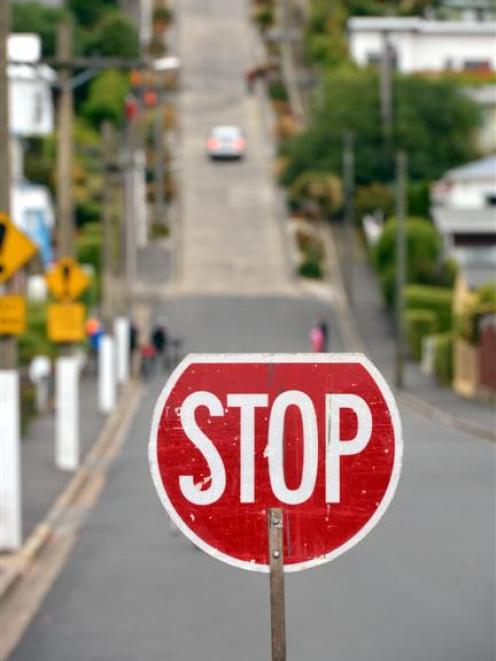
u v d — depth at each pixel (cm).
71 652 1620
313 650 1556
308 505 852
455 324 7131
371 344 8288
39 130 10694
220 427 849
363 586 1922
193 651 1587
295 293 9388
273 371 851
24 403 4791
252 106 13575
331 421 852
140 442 4425
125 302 8294
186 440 848
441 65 13925
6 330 2400
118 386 6656
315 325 8544
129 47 13125
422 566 2042
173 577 2078
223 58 14575
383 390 852
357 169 11581
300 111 13488
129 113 8762
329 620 1719
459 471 3169
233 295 9275
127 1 15550
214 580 2038
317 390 852
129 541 2453
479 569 2002
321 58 13888
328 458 852
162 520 2694
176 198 11456
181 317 8669
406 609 1764
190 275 9800
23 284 7656
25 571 2266
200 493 850
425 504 2648
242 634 1664
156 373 7369
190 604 1867
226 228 10831
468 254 9788
